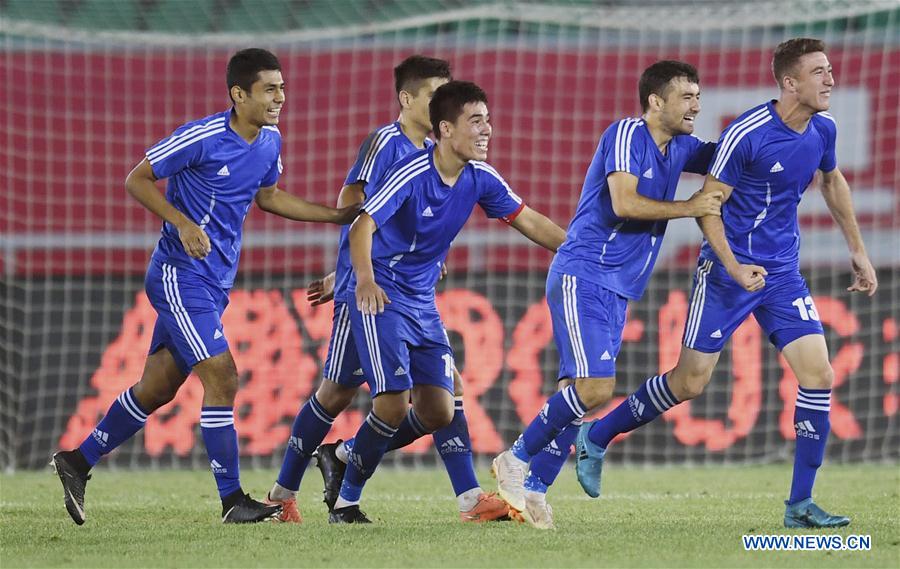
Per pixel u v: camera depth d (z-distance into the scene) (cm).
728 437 3528
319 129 4138
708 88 4125
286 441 3491
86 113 4088
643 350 3712
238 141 2112
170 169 2070
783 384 3544
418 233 2011
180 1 4188
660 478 3103
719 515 2281
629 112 4191
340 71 4156
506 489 2095
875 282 2189
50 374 3766
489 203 2089
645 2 4122
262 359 3538
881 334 3706
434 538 1912
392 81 4162
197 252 2025
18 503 2536
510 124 4175
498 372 3566
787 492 2745
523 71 4188
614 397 3675
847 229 2192
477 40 4188
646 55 4184
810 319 2053
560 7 4094
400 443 2197
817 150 2052
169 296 2103
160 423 3441
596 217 2033
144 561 1694
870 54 4028
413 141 2203
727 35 4141
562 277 2036
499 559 1694
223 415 2116
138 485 2966
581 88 4188
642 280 2077
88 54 4119
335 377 2173
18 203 3978
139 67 4153
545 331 3606
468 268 3912
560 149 4181
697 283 2145
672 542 1866
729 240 2080
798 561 1688
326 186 4116
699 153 2111
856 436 3559
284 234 3906
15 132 4028
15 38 4059
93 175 4050
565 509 2406
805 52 1981
